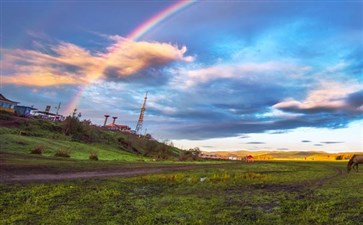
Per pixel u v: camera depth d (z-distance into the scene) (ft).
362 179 86.53
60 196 57.11
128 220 42.93
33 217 43.68
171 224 40.60
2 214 44.70
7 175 75.41
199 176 99.30
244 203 53.36
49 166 96.27
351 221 39.01
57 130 260.21
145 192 65.36
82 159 144.87
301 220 40.83
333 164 208.54
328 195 58.49
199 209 49.14
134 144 314.35
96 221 42.27
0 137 162.30
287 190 67.41
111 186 69.36
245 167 152.87
